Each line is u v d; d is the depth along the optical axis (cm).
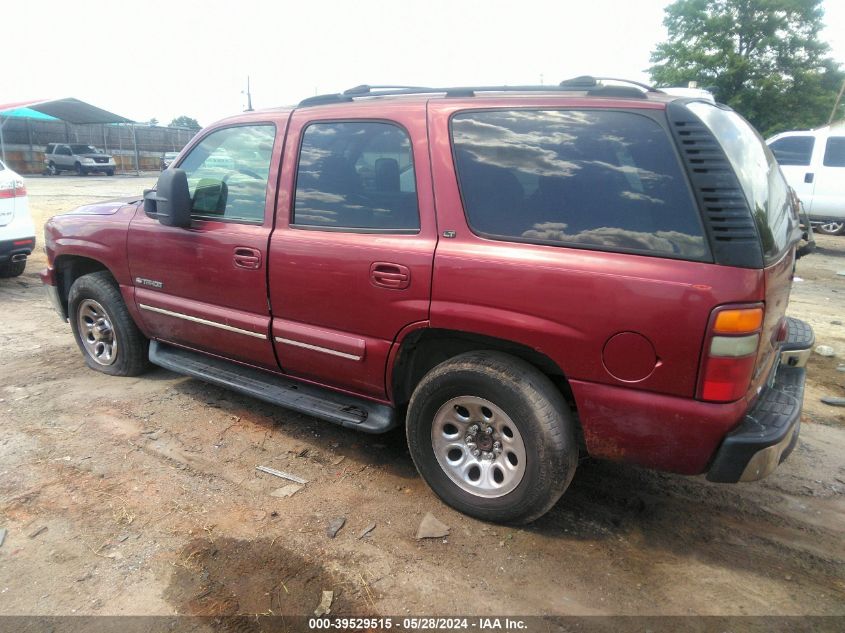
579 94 264
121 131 3984
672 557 271
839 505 313
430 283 278
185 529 281
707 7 2648
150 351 428
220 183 365
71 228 445
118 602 237
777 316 261
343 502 306
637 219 240
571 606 241
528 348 267
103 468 330
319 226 320
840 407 441
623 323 237
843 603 245
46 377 454
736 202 225
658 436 242
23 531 277
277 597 241
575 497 314
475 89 288
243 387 364
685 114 237
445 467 298
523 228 262
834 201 1202
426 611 237
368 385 317
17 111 2900
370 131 306
